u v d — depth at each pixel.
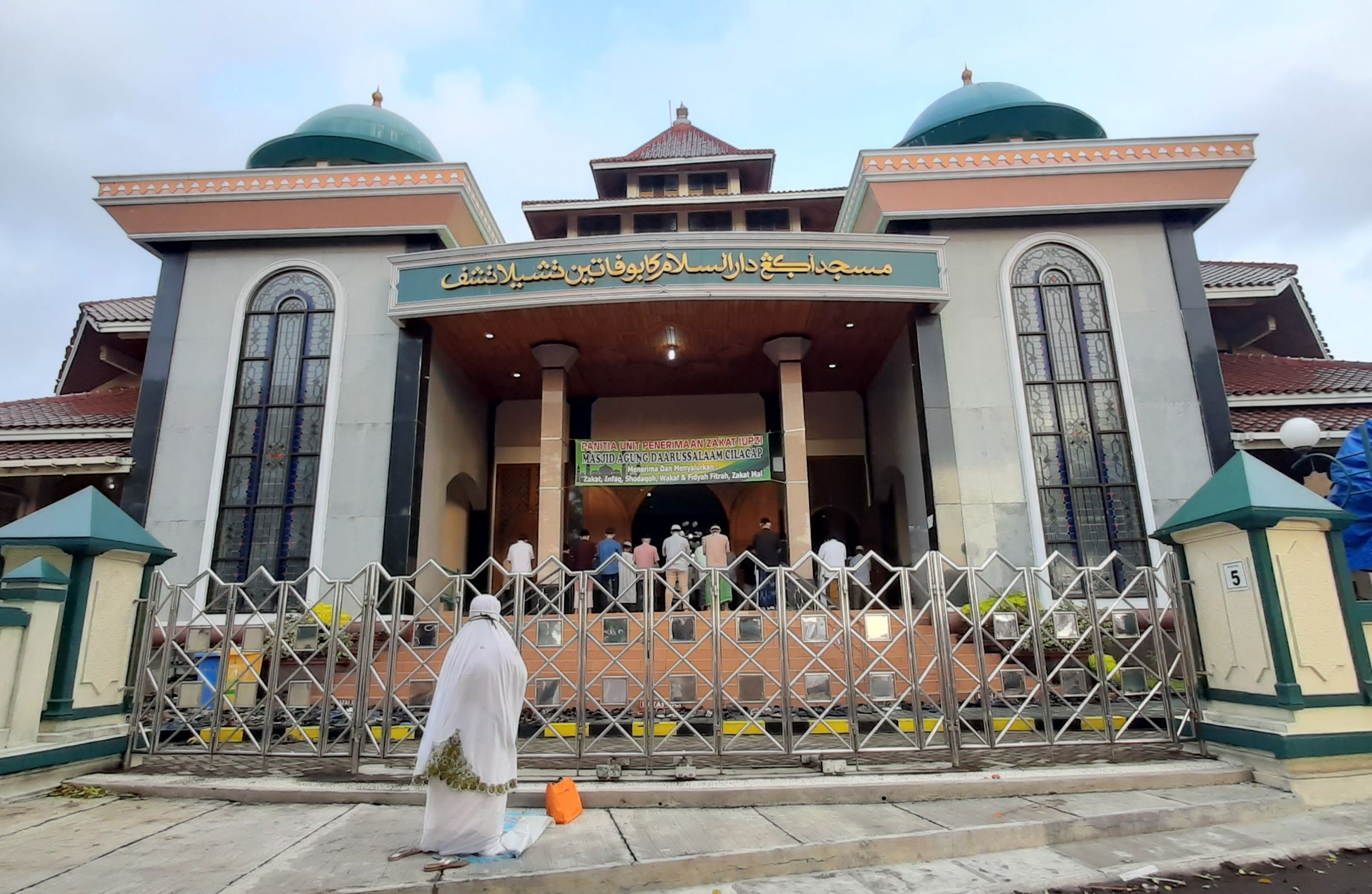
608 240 10.73
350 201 11.41
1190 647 5.94
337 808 4.96
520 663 4.31
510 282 10.74
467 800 4.01
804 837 4.23
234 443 11.08
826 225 17.36
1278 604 5.26
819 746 5.72
